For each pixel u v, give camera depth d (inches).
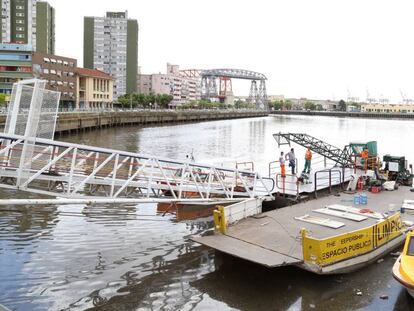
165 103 6884.8
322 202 848.3
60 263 631.8
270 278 577.6
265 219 726.5
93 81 5162.4
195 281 574.9
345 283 559.5
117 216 874.1
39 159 678.5
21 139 556.4
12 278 577.9
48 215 863.7
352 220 716.0
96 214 883.4
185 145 2687.0
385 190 967.0
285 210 786.8
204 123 5708.7
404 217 757.9
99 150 643.5
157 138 3120.1
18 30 6112.2
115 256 663.1
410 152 2488.9
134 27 7308.1
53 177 633.6
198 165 780.6
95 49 7244.1
